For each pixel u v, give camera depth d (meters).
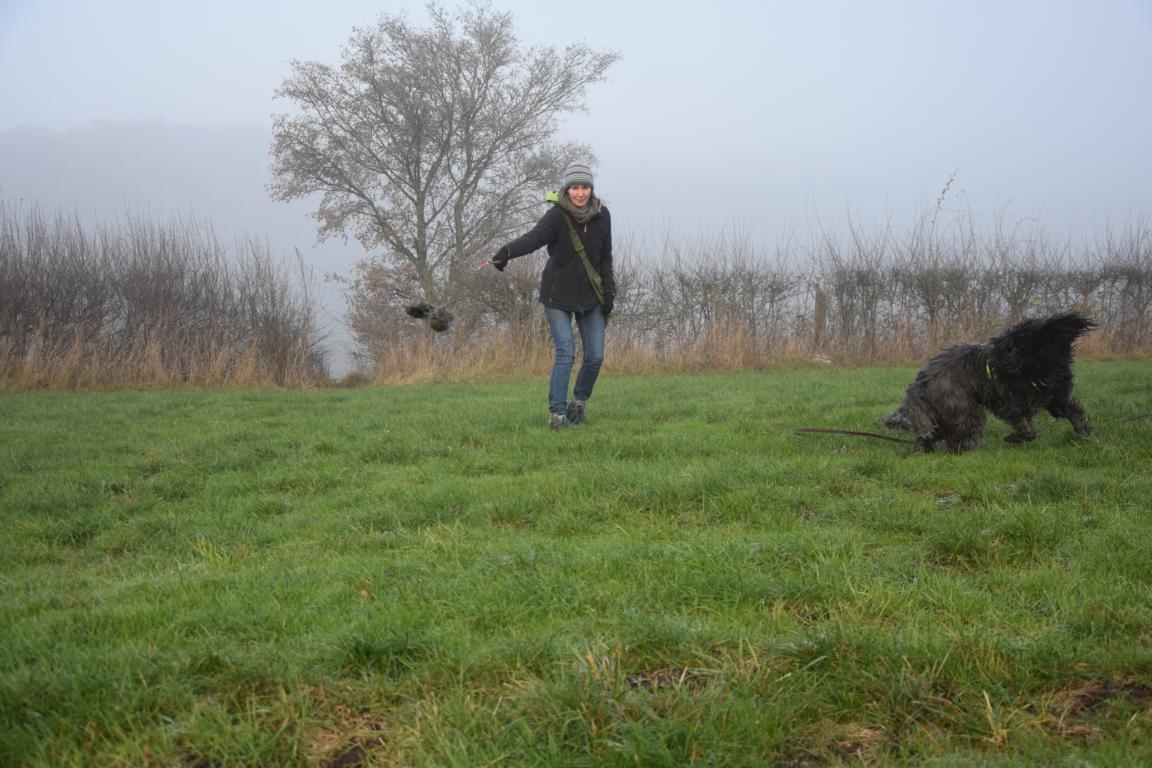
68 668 3.03
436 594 3.87
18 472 7.21
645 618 3.35
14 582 4.50
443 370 16.92
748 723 2.68
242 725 2.69
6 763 2.54
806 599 3.69
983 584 3.84
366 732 2.74
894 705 2.82
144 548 5.16
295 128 30.39
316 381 17.45
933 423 6.59
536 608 3.66
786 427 7.82
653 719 2.67
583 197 7.89
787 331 18.14
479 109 30.88
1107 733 2.66
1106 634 3.23
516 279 17.67
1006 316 18.28
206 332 17.38
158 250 17.75
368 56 29.56
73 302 16.86
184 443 8.08
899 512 4.85
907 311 18.44
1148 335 18.28
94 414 10.81
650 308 17.86
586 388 8.34
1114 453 6.12
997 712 2.77
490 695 2.90
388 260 30.70
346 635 3.26
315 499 6.03
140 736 2.66
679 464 6.34
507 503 5.36
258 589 4.07
